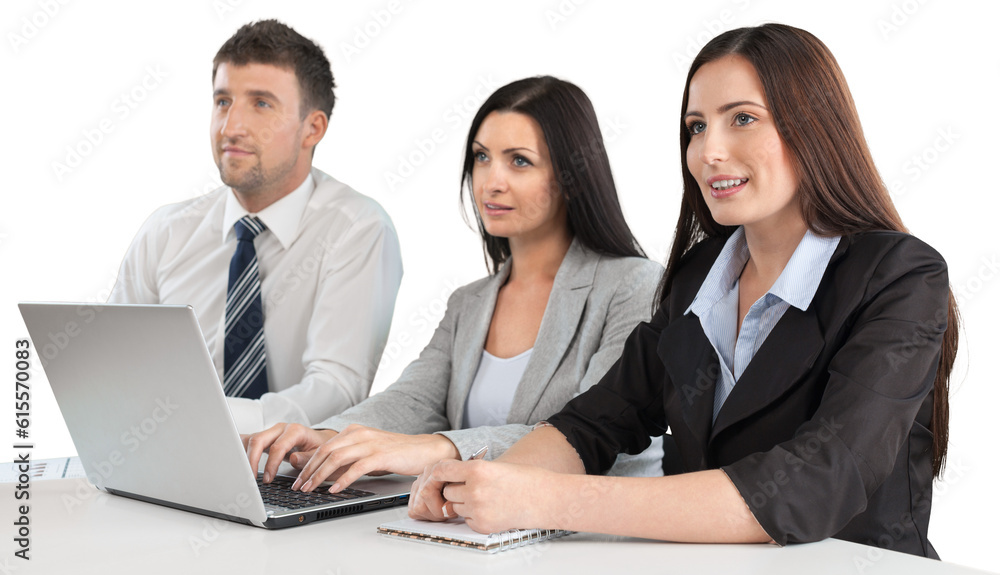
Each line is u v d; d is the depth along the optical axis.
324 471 1.35
